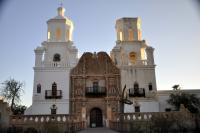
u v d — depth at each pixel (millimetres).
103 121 42062
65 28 48219
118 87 43938
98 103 43000
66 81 43656
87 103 42906
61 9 50438
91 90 43812
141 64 45938
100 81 44688
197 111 38344
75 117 31609
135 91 43938
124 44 47688
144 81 44594
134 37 48562
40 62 44438
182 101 39562
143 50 48875
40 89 43000
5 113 23672
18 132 21469
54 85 43375
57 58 46406
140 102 42750
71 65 45250
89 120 42188
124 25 48906
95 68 45094
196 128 18766
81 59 45656
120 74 44719
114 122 30594
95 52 46219
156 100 43094
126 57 46688
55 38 47469
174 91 43844
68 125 26438
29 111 41656
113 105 42750
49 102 42375
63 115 30250
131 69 45125
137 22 49500
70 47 46750
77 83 43906
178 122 20094
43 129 22047
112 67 45156
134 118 31312
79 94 43219
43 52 45344
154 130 18984
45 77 43625
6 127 22562
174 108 42062
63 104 42469
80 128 31500
